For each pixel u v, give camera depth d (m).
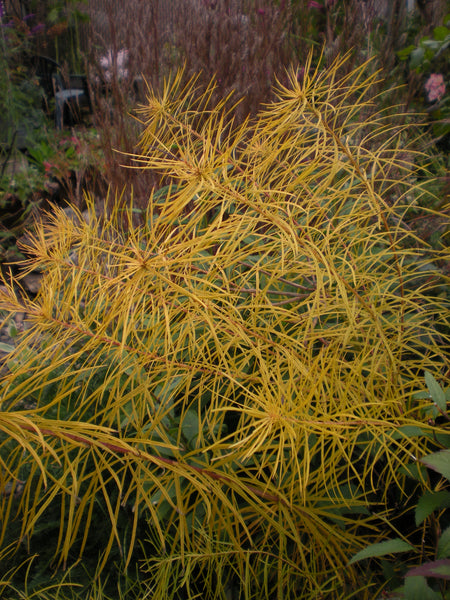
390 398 0.56
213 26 1.32
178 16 1.44
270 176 0.67
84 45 3.37
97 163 1.47
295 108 0.61
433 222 0.86
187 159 0.53
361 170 0.65
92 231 0.65
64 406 0.76
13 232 1.88
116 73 1.36
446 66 1.33
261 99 1.16
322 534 0.57
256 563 0.63
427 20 1.44
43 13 3.36
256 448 0.43
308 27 1.56
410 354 0.72
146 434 0.52
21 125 2.60
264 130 0.61
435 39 1.23
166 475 0.57
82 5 3.28
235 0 1.36
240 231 0.57
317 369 0.52
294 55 1.34
